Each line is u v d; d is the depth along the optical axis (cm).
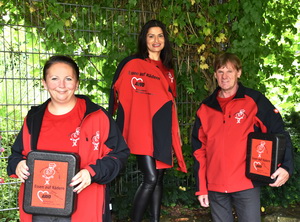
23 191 182
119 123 314
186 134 430
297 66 461
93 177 173
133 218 311
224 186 245
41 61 362
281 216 376
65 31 371
